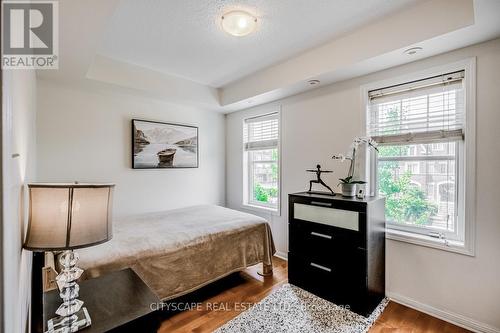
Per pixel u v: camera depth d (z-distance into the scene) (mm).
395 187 2482
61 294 1125
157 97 3367
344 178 2682
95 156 3012
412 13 1935
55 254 1702
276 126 3662
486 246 1905
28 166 1552
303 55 2697
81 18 1562
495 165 1871
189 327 1962
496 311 1861
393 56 2154
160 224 2639
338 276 2244
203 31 2221
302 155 3207
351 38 2303
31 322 1329
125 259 1829
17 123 855
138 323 1131
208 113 4156
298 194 2617
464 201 2027
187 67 3029
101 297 1288
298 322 2018
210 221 2777
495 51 1874
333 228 2275
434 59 2156
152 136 3453
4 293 552
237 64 2959
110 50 2578
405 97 2381
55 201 1010
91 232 1062
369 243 2098
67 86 2820
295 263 2584
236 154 4246
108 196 1131
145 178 3434
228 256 2496
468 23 1696
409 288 2283
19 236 923
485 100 1911
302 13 1977
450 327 1987
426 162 2303
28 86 1530
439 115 2191
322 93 2975
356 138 2471
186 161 3836
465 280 1996
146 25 2115
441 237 2184
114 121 3152
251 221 2822
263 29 2203
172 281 2057
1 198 544
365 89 2592
